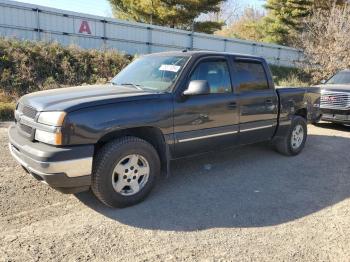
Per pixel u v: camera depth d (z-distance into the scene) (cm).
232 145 513
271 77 576
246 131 524
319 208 420
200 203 419
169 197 432
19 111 405
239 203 424
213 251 318
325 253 323
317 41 2164
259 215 394
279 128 592
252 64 545
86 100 364
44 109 356
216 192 455
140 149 394
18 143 375
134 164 396
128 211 389
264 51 2855
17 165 506
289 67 2773
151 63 491
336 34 1953
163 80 443
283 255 316
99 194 375
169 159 431
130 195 396
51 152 336
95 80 1483
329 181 518
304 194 463
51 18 1778
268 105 557
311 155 657
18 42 1423
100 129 358
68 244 317
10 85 1234
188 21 2919
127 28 2067
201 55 466
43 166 337
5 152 568
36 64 1378
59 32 1817
